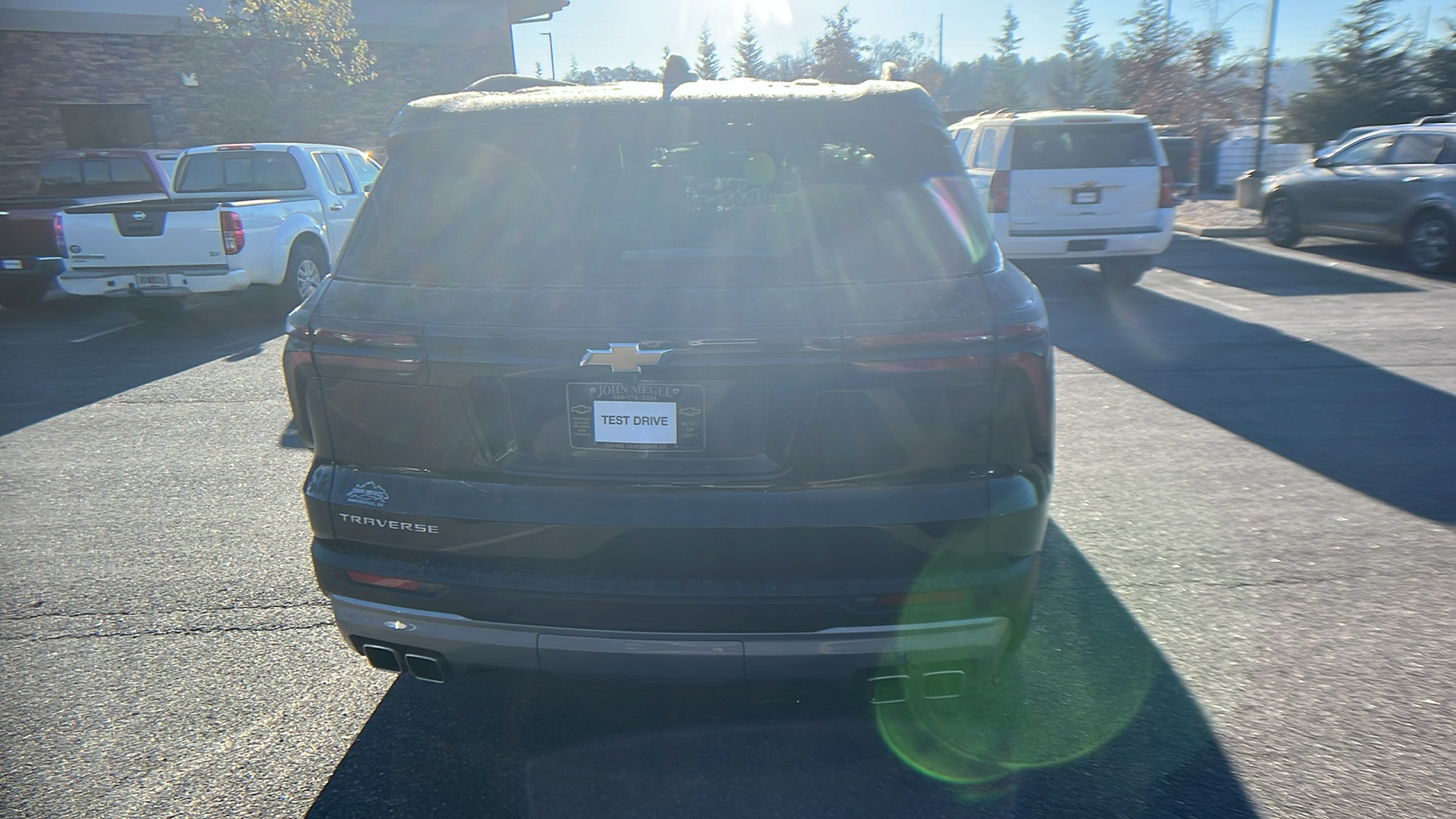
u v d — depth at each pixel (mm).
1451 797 2607
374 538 2586
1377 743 2850
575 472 2422
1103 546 4297
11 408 6977
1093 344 8281
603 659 2484
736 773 2795
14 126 19578
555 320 2354
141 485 5309
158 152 13430
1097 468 5301
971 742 2922
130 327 10383
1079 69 39375
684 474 2373
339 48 19328
